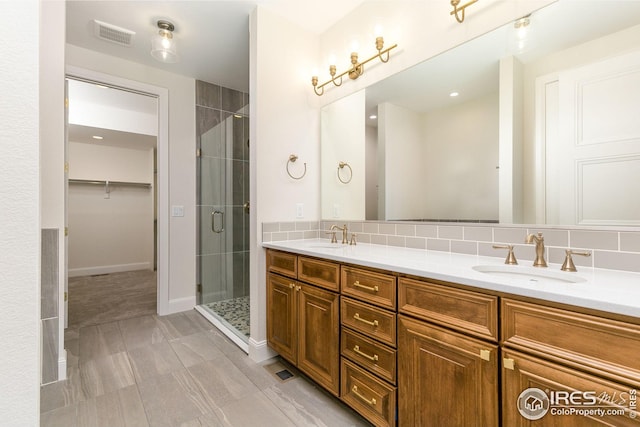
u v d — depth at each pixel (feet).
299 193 7.29
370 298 4.29
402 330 3.85
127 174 16.78
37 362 1.35
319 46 7.66
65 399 5.17
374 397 4.20
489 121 4.73
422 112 5.58
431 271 3.53
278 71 6.86
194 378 5.85
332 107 7.34
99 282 13.85
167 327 8.44
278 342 6.23
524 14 4.27
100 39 7.71
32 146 1.34
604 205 3.67
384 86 6.15
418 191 5.67
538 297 2.68
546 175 4.15
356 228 6.81
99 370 6.12
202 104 10.25
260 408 4.97
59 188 5.91
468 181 4.99
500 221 4.59
